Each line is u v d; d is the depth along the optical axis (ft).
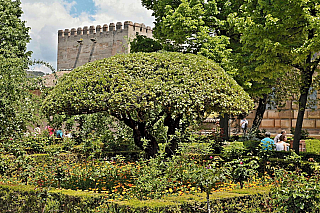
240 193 22.41
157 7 62.08
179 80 28.89
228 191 23.48
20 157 30.12
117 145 46.19
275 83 59.93
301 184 18.51
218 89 29.60
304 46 36.11
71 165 32.53
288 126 76.23
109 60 31.24
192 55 32.35
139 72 29.58
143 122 35.32
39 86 42.91
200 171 21.44
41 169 29.27
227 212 20.76
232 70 47.80
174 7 59.06
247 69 43.62
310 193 17.72
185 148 33.94
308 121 72.69
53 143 40.19
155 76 29.14
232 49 57.77
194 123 42.52
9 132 36.76
